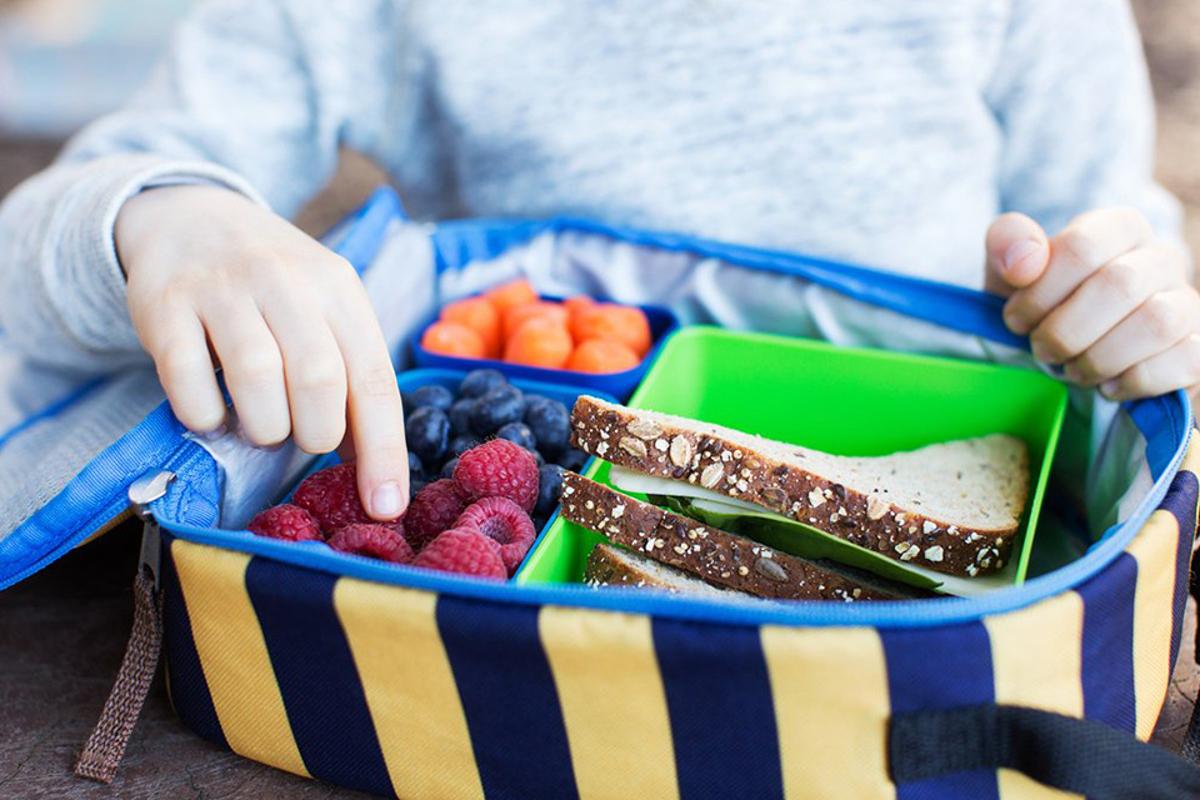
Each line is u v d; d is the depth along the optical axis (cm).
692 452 83
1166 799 53
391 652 62
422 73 125
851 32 116
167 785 70
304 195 135
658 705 58
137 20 288
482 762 64
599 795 63
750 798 60
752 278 109
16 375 109
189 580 65
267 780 71
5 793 68
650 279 115
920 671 55
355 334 75
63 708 76
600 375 101
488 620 58
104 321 91
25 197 104
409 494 79
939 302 102
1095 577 59
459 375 106
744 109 117
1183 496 67
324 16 125
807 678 55
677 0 115
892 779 57
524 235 118
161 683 79
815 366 104
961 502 89
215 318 73
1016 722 56
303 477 90
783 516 82
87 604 87
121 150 119
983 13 117
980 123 119
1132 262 86
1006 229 92
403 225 114
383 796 69
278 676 66
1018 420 100
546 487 88
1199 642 78
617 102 120
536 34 120
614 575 80
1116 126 123
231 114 125
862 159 118
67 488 69
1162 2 268
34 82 267
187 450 73
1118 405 90
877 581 84
